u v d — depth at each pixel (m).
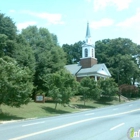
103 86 50.34
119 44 82.12
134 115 22.03
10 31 37.22
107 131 12.11
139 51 81.88
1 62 21.81
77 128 13.27
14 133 11.45
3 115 22.62
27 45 40.84
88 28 69.44
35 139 9.77
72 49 98.81
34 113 26.08
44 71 41.22
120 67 74.62
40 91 41.06
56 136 10.55
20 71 22.12
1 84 20.56
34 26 52.34
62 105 35.56
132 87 65.19
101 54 83.62
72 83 31.97
